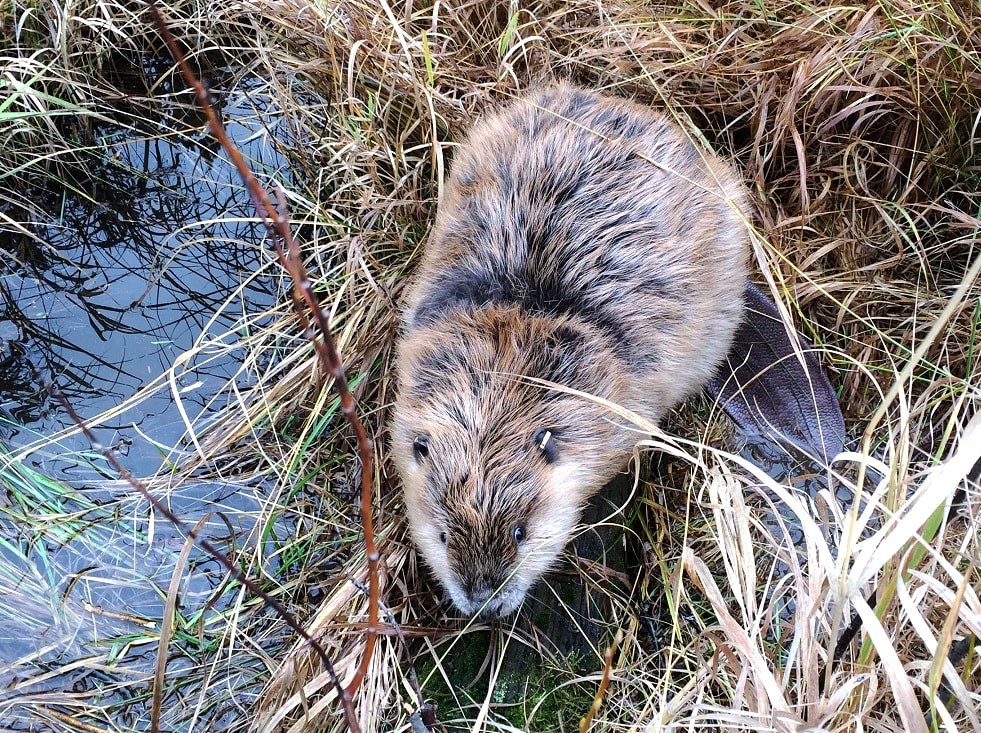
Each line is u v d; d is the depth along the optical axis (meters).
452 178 1.13
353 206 1.26
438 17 1.33
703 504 1.01
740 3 1.31
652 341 1.02
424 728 0.84
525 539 0.93
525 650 0.97
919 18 1.21
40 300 1.23
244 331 1.19
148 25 1.35
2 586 1.01
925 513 0.74
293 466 1.08
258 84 1.37
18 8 1.33
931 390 1.05
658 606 1.03
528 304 1.01
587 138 1.06
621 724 0.92
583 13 1.35
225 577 1.04
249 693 0.98
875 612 0.80
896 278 1.21
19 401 1.14
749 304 1.14
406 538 1.03
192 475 1.10
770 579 0.96
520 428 0.94
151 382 1.12
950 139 1.21
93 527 1.06
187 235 1.28
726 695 0.94
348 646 0.95
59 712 0.94
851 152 1.24
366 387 1.15
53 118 1.32
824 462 1.08
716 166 1.12
